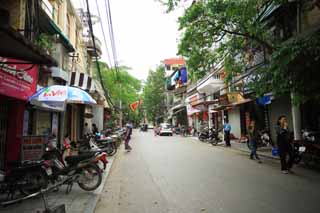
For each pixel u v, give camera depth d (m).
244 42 13.90
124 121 61.09
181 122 50.00
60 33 13.51
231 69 14.38
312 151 10.48
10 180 6.57
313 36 8.65
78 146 12.16
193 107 36.56
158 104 68.19
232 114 25.27
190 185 7.92
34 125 12.51
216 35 12.84
